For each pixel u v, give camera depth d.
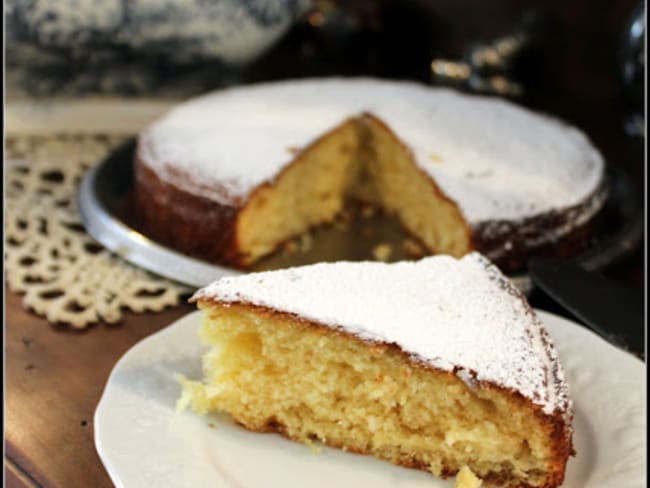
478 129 0.66
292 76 0.83
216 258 0.57
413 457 0.42
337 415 0.42
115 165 0.63
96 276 0.53
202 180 0.57
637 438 0.41
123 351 0.48
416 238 0.62
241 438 0.42
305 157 0.62
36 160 0.65
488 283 0.45
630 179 0.64
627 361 0.44
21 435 0.42
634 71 0.70
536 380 0.40
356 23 0.84
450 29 0.87
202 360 0.44
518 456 0.40
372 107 0.67
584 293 0.50
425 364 0.40
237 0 0.69
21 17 0.65
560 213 0.56
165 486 0.38
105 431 0.40
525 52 0.82
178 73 0.72
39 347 0.48
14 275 0.52
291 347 0.42
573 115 0.78
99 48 0.69
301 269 0.44
